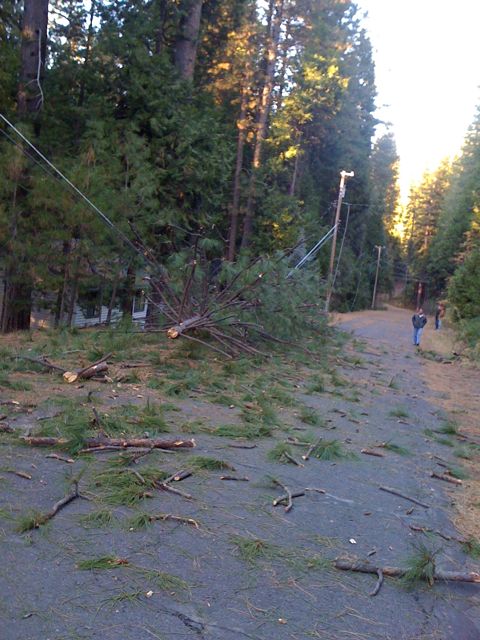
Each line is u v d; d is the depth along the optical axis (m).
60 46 19.42
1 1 18.09
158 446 6.37
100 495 5.10
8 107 17.20
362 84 51.44
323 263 49.00
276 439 7.53
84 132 18.38
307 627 3.67
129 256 16.08
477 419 11.48
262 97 34.22
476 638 3.88
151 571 4.03
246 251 15.05
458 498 6.52
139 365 10.71
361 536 5.04
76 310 21.41
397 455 7.83
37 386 8.55
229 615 3.68
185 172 19.94
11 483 5.16
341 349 18.48
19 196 14.73
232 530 4.79
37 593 3.67
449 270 68.75
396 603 4.10
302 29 36.69
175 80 20.58
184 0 22.66
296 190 44.22
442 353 24.25
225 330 12.98
